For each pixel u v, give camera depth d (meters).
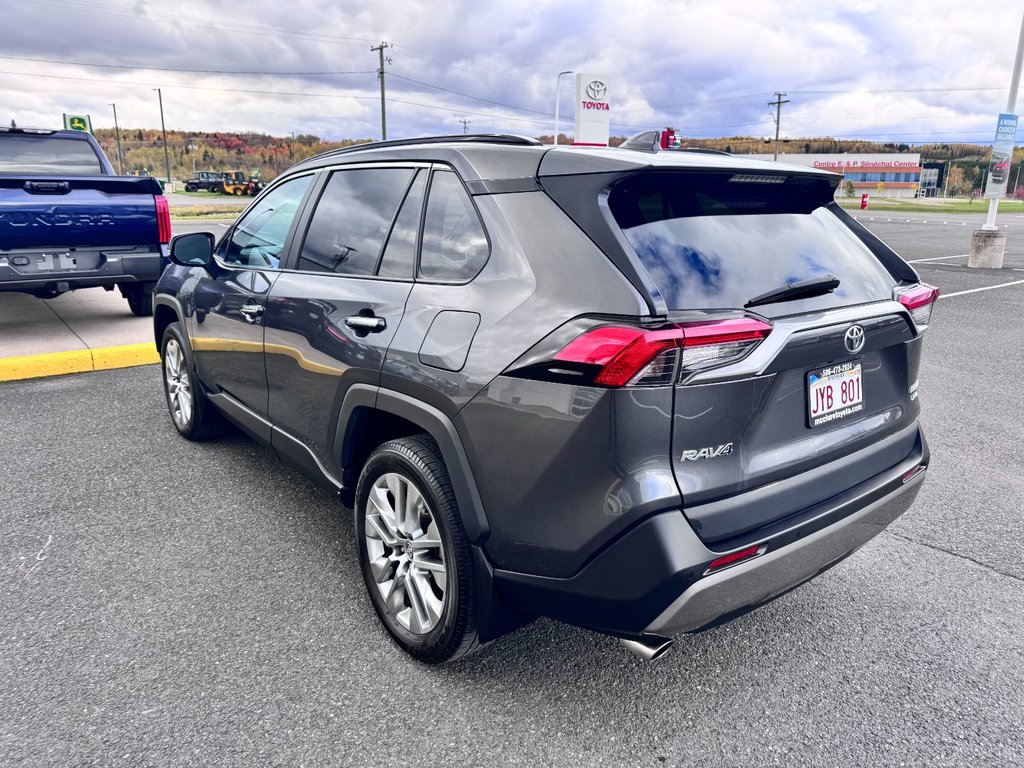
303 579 3.07
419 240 2.56
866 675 2.53
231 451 4.48
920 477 2.65
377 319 2.56
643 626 1.96
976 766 2.12
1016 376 6.49
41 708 2.28
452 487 2.30
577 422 1.92
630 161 2.05
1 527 3.48
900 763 2.13
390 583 2.62
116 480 4.04
